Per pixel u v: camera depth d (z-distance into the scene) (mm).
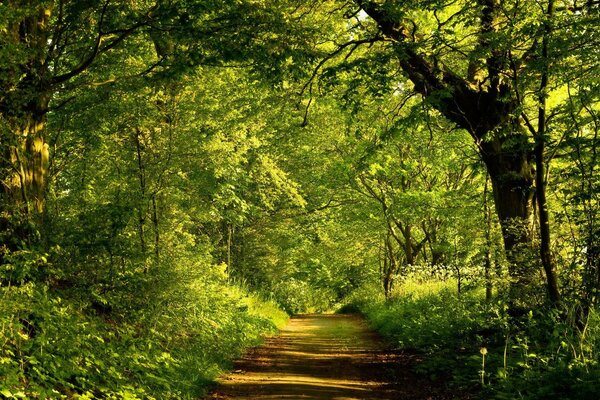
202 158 14820
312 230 38219
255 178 27672
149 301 11078
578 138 10430
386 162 24156
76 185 13555
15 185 8953
